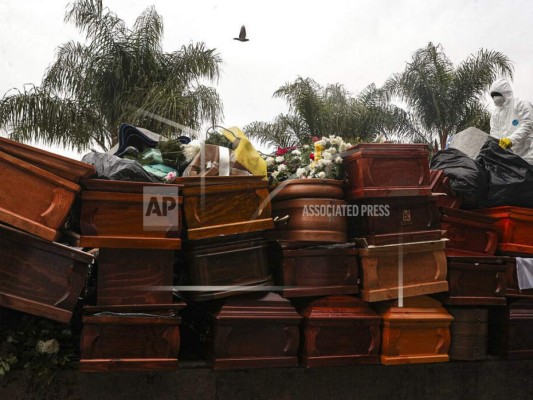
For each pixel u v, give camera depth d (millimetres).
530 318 4418
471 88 12125
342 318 3832
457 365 4234
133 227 3420
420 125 12578
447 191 4555
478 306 4363
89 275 3895
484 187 4590
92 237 3320
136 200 3424
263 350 3676
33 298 3244
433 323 4051
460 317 4219
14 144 3221
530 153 5820
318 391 3875
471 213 4363
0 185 3189
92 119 10078
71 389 3396
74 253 3309
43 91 10055
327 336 3816
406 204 4035
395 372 4059
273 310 3693
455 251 4312
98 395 3436
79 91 10102
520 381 4445
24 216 3219
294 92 12641
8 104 9922
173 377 3578
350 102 12750
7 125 10023
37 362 3334
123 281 3424
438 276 4105
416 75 12312
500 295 4324
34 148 3240
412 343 4008
